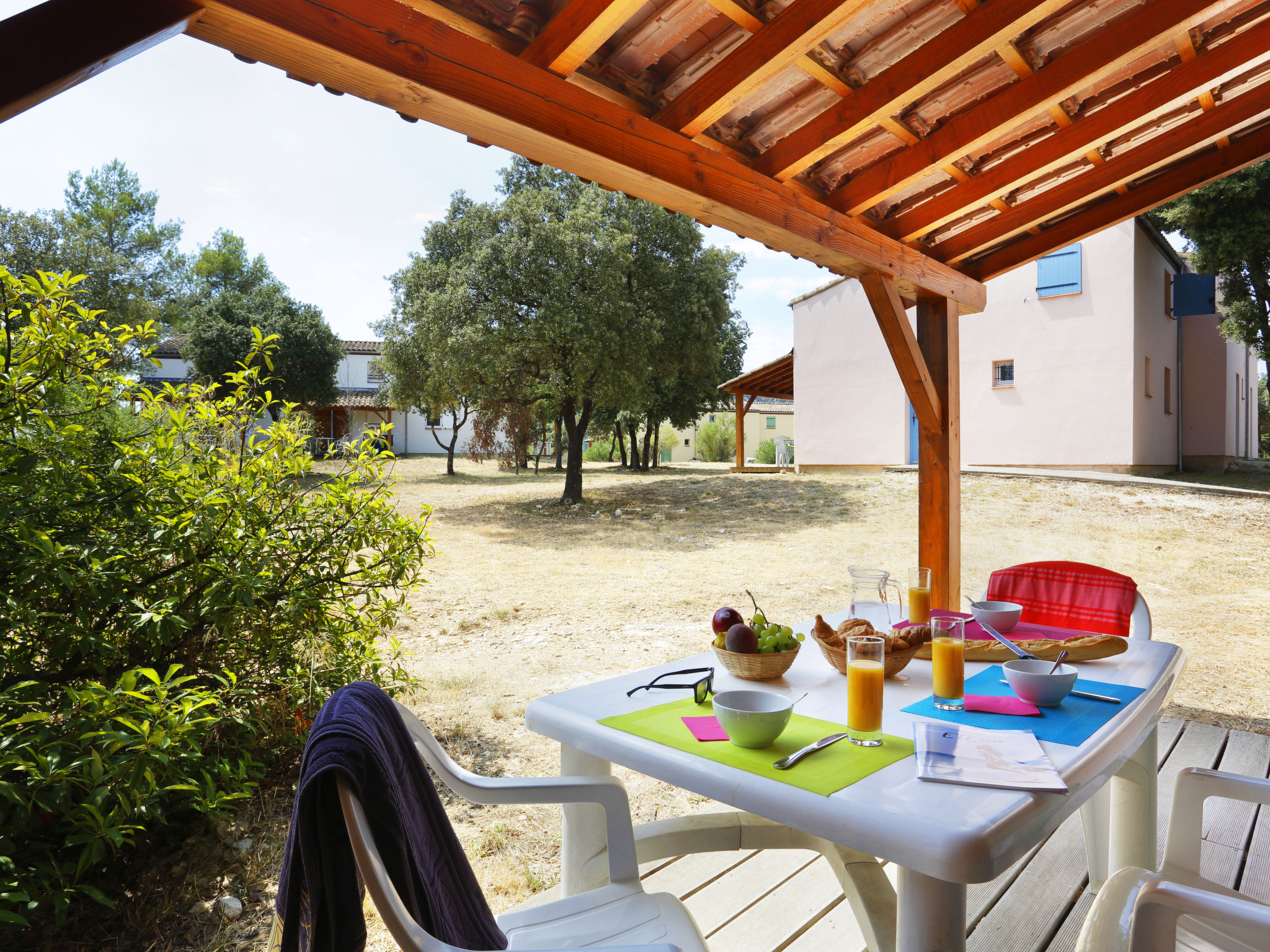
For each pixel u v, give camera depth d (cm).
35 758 200
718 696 144
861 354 1436
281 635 314
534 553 962
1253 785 138
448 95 177
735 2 204
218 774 265
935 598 388
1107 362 1184
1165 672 186
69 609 248
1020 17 214
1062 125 299
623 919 137
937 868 102
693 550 965
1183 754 307
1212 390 1526
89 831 199
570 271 1326
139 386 284
